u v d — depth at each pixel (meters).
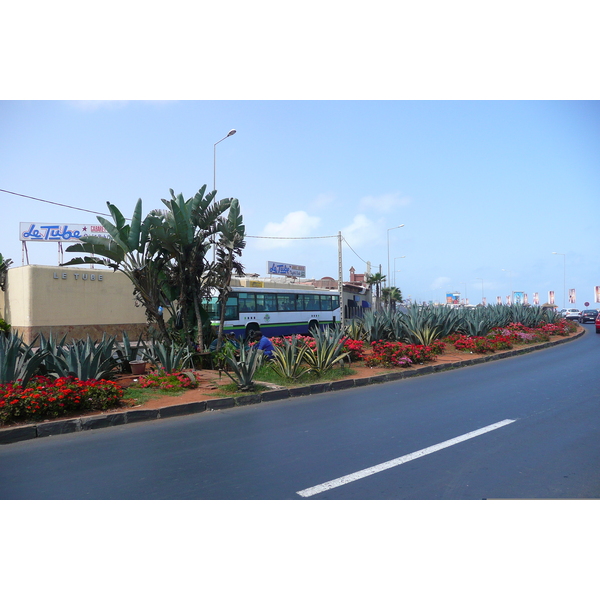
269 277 49.50
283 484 4.89
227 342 12.78
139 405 8.55
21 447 6.45
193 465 5.52
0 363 8.46
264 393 9.59
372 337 18.36
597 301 57.12
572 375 12.12
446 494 4.59
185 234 12.69
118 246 12.25
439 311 20.80
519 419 7.52
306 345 11.93
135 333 27.00
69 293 24.22
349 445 6.22
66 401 7.68
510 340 19.22
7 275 24.25
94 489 4.84
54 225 31.95
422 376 12.85
